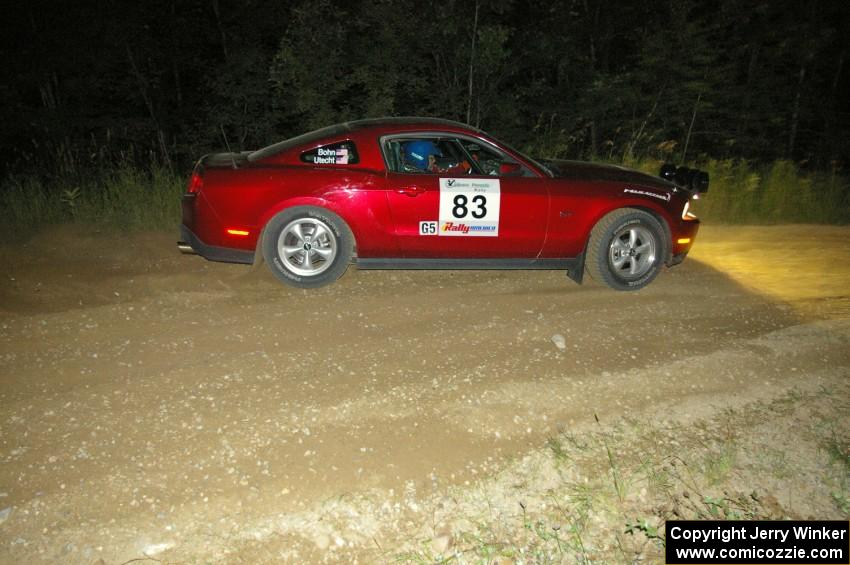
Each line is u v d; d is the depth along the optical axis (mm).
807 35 17828
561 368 4730
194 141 15078
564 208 6094
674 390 4547
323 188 5781
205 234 5867
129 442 3750
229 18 16266
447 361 4754
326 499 3449
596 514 3480
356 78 11719
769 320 5715
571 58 16484
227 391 4262
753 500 3600
